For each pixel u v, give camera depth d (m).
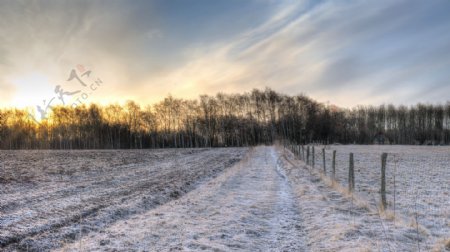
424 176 19.61
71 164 32.72
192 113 113.31
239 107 115.31
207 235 8.16
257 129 113.38
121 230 8.76
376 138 116.88
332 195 13.32
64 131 98.75
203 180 20.83
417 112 121.06
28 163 32.94
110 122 104.75
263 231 8.67
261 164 31.00
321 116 106.94
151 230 8.60
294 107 113.94
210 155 49.72
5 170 25.23
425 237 7.60
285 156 39.34
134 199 13.43
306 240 7.89
